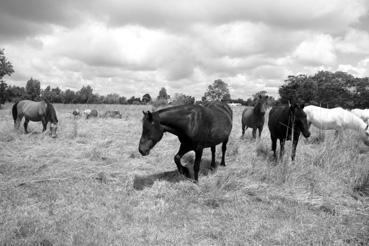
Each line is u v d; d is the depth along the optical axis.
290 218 3.74
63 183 4.95
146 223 3.60
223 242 3.21
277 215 3.87
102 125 13.25
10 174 5.39
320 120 8.77
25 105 10.03
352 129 8.56
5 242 3.01
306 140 8.76
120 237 3.23
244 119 9.70
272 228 3.49
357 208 4.18
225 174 5.32
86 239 3.10
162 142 8.70
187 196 4.48
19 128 10.72
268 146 7.71
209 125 5.31
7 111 23.66
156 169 6.09
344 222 3.71
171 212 3.93
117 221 3.61
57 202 4.14
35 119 9.92
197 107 5.21
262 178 5.26
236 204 4.21
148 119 4.65
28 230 3.25
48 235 3.15
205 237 3.34
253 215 3.87
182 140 5.20
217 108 6.07
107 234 3.25
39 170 5.72
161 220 3.68
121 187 4.88
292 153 6.24
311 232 3.40
